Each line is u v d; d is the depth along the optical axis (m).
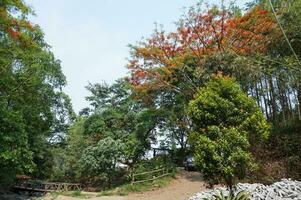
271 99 25.17
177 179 25.53
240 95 12.22
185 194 20.75
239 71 19.53
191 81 24.19
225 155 11.48
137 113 32.22
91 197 22.88
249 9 24.80
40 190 28.14
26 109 22.92
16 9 19.75
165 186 23.78
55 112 35.69
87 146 31.97
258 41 21.25
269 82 23.78
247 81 20.58
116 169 29.48
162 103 29.52
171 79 25.62
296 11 16.14
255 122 11.95
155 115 30.00
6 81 20.61
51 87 28.47
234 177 11.92
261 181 16.44
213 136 11.76
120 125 32.47
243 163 11.53
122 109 33.31
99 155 28.89
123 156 29.36
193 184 23.53
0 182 22.89
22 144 19.70
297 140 19.08
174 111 28.33
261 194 11.59
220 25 23.45
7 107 20.73
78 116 38.44
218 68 20.86
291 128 21.31
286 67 17.44
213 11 23.77
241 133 11.81
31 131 23.73
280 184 12.31
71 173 33.62
